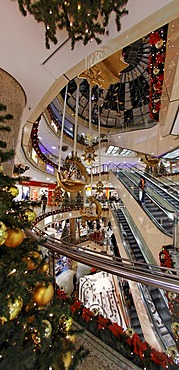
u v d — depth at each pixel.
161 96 4.36
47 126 10.16
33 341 0.85
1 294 0.74
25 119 3.20
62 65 1.88
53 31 1.18
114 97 15.42
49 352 0.90
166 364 1.33
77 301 1.93
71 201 12.90
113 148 14.48
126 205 8.77
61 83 2.41
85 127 16.89
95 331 1.59
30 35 1.57
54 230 13.59
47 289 0.97
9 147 2.04
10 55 1.76
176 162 11.91
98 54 1.86
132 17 1.40
